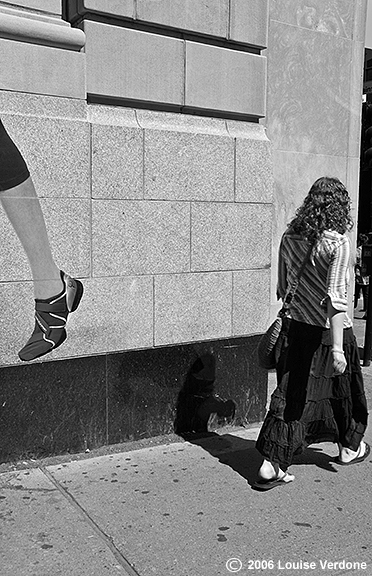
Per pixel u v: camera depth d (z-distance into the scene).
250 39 4.91
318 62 7.39
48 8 4.10
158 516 3.46
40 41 3.97
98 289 4.30
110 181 4.27
